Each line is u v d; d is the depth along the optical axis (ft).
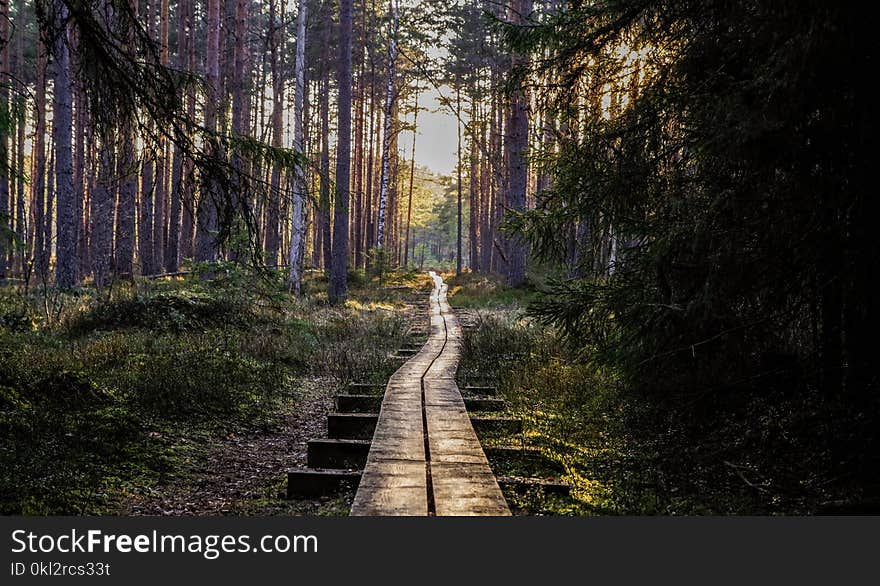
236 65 88.89
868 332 17.80
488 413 29.17
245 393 33.30
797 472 18.60
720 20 20.77
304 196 25.82
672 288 21.47
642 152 23.13
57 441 21.57
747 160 18.08
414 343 52.60
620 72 25.61
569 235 26.68
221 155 22.86
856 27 15.42
